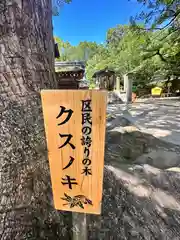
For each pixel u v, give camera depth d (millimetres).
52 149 996
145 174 2189
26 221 1131
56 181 1033
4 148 1077
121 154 2949
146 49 9570
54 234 1221
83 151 967
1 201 1083
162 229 1509
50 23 1337
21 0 1045
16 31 1044
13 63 1057
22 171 1118
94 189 1005
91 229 1382
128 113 7219
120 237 1383
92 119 923
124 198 1695
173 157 2912
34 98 1151
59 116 948
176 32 7715
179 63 11062
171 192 1965
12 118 1084
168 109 8023
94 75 17531
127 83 11438
